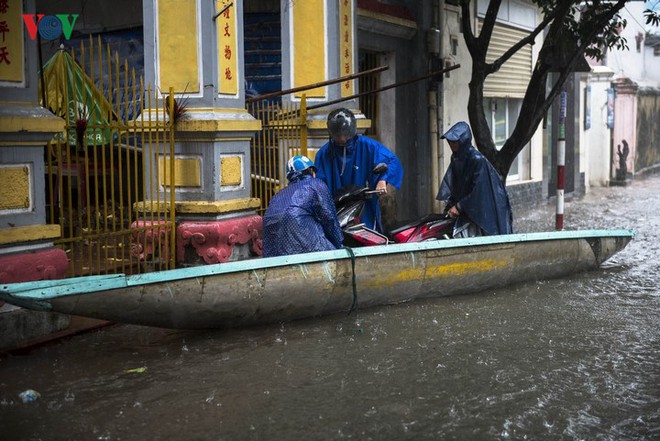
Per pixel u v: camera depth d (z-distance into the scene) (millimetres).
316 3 10164
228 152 8180
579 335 6160
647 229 12938
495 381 5086
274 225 6848
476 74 11133
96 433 4270
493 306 7098
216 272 5746
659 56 29859
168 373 5242
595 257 8641
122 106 9945
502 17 15688
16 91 5852
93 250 8430
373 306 6965
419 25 13195
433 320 6582
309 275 6281
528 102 11188
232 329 6215
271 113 10672
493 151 11328
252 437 4223
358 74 8891
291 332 6203
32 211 5992
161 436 4230
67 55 8852
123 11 11242
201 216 7992
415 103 13320
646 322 6570
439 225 8094
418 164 13453
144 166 7961
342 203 7762
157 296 5488
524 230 13148
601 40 12062
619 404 4711
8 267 5660
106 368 5355
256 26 11734
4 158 5754
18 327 5781
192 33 7996
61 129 6102
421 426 4371
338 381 5086
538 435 4262
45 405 4664
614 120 23406
